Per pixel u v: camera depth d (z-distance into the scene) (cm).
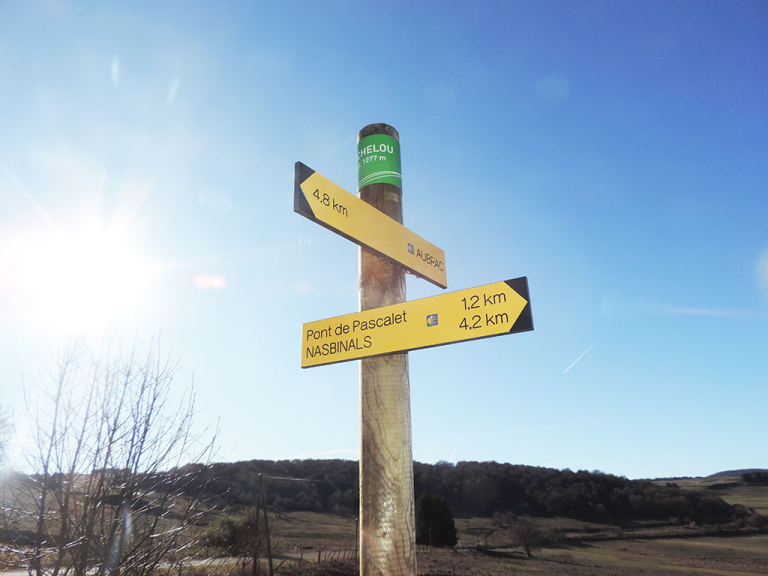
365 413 306
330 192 310
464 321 289
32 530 367
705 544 7288
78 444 397
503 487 10906
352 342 328
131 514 392
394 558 274
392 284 341
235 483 5972
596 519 9331
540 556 5781
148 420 426
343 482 10219
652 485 11381
